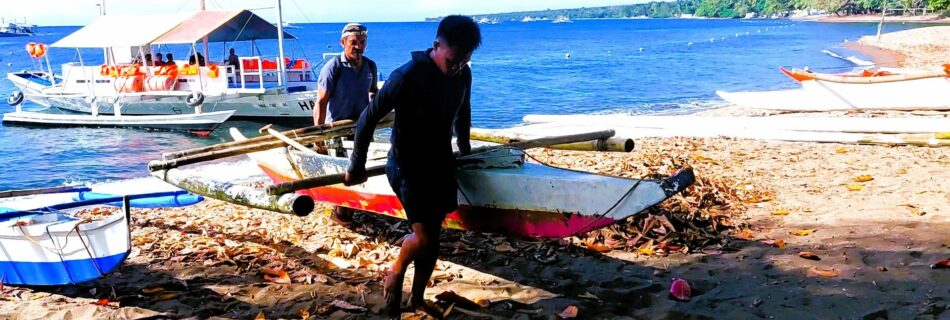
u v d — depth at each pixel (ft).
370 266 16.69
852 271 15.12
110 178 43.34
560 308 13.88
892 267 15.19
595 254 16.92
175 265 16.98
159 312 14.10
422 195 12.51
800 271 15.28
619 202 13.21
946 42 153.38
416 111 12.04
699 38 272.51
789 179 24.75
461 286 15.23
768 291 14.25
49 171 45.62
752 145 33.88
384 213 17.61
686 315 13.30
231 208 23.15
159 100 66.33
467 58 11.96
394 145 12.51
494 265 16.49
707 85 93.76
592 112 69.51
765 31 327.67
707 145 34.32
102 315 13.98
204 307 14.30
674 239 17.62
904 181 23.45
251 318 13.79
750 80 98.99
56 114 70.28
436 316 13.47
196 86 66.08
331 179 13.42
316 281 15.65
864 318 12.75
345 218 19.72
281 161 19.29
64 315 14.05
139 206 20.88
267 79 68.69
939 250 15.97
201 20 65.46
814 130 39.47
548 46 234.38
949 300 13.23
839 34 262.67
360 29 18.40
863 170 25.89
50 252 15.10
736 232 18.31
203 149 17.08
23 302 14.75
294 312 14.02
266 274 16.07
